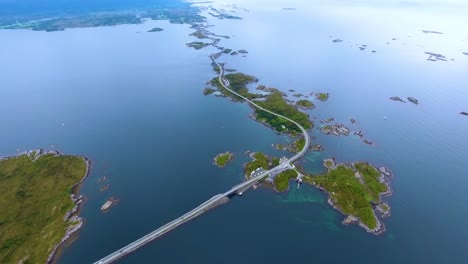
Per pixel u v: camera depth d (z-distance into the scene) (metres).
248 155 196.50
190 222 143.75
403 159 193.25
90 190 166.12
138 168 185.12
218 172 180.62
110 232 138.62
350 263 123.19
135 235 136.75
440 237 136.12
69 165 184.12
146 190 165.62
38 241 132.50
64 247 130.88
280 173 173.88
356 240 134.00
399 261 124.25
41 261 123.19
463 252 129.00
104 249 129.75
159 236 135.62
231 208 152.50
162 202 156.62
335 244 131.88
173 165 187.75
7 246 129.62
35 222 142.75
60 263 123.69
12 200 155.62
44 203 154.50
